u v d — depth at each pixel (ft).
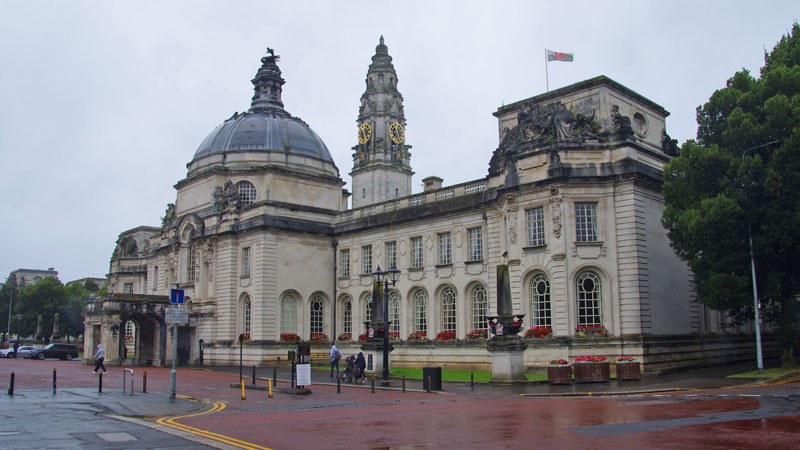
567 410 79.97
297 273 217.97
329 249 227.40
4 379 140.97
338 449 54.95
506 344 125.08
